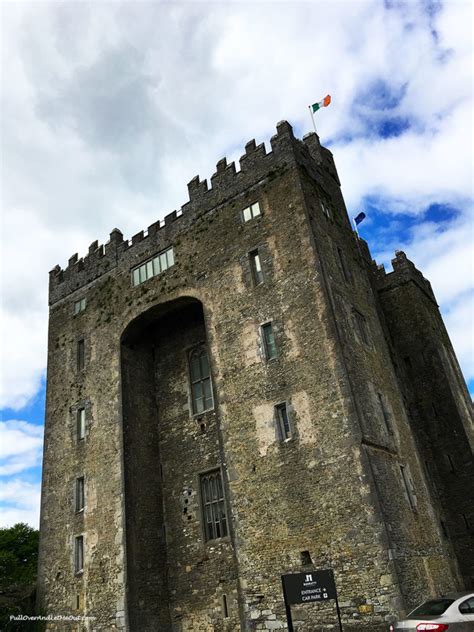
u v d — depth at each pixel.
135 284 28.41
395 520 18.22
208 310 24.39
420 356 29.39
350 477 18.25
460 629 12.28
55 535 26.19
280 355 21.45
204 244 26.06
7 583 30.19
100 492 25.19
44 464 28.28
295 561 18.36
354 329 22.55
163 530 25.02
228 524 21.55
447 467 26.69
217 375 22.81
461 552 24.55
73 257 33.22
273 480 19.81
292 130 26.03
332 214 26.36
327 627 17.08
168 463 26.23
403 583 16.69
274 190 24.62
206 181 27.42
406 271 31.34
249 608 18.81
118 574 22.86
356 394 19.81
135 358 28.09
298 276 22.22
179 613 23.20
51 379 30.30
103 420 26.66
